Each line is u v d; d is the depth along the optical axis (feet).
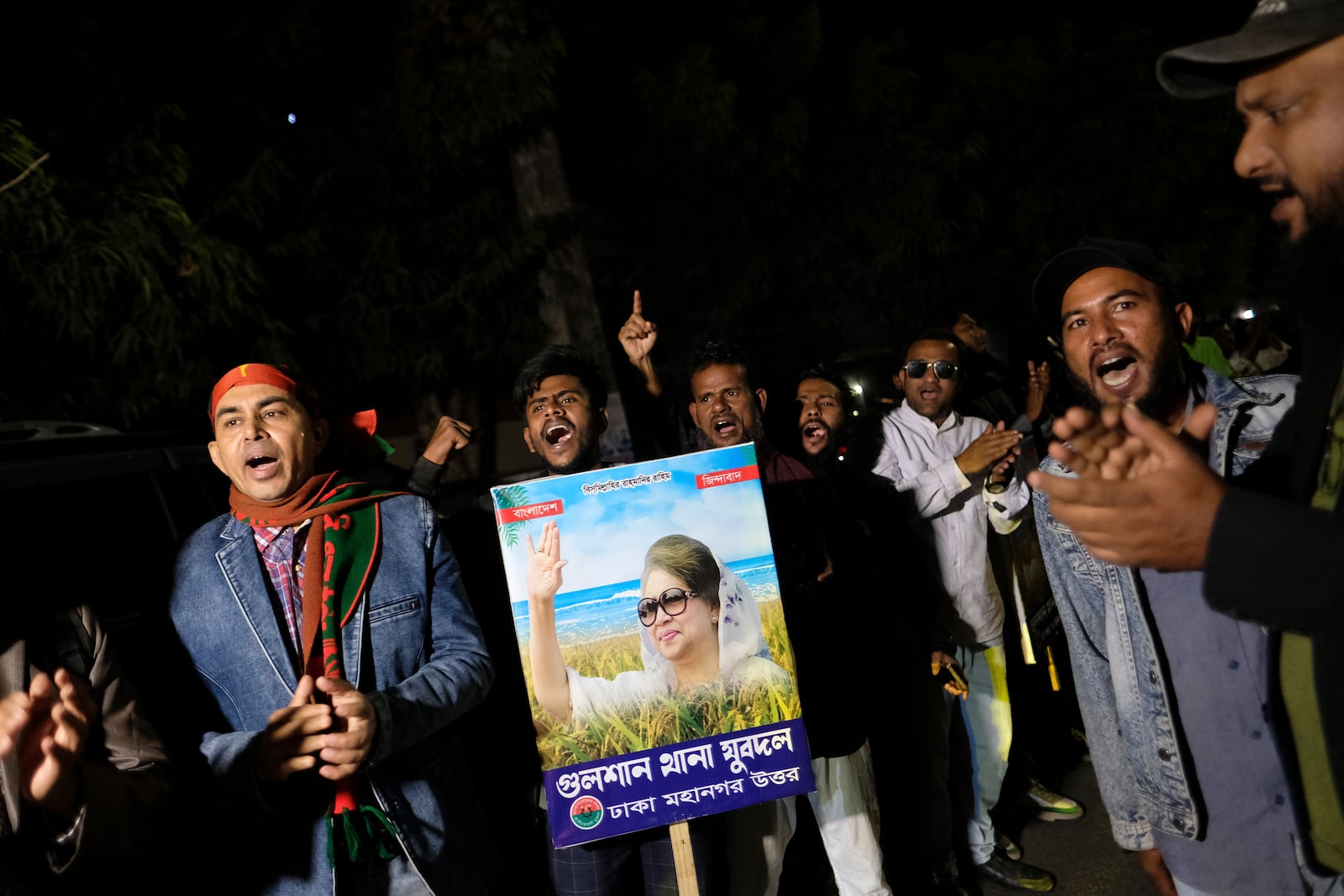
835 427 12.46
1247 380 6.50
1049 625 13.71
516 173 26.76
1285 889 5.85
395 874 6.77
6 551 7.32
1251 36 3.80
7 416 19.08
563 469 9.29
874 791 10.00
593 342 26.96
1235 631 5.81
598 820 7.35
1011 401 18.29
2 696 5.50
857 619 10.33
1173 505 3.45
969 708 12.15
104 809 5.46
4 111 20.40
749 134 32.40
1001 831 13.21
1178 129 41.04
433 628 7.21
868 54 34.81
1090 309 6.67
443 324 26.71
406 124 25.44
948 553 11.83
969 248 37.06
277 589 6.91
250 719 6.64
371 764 6.29
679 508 7.75
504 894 9.04
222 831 6.57
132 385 21.18
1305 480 4.52
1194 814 6.05
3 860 5.23
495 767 9.14
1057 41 40.47
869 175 34.32
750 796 7.48
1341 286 4.07
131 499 8.87
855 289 34.99
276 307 24.86
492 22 26.43
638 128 32.76
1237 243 43.37
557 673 7.45
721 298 32.14
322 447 7.71
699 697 7.54
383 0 27.27
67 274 18.83
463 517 9.46
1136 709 6.31
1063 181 39.91
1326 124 3.78
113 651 6.11
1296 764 5.13
